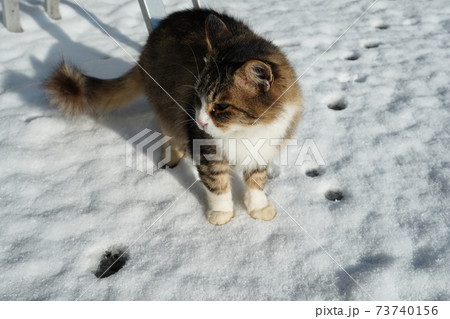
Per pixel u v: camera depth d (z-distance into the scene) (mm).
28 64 945
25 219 631
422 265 574
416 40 1028
